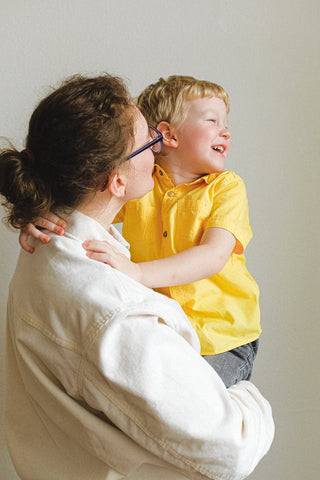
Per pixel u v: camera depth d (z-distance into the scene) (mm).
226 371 1260
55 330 942
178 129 1351
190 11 1711
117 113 978
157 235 1371
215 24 1730
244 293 1334
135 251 1385
